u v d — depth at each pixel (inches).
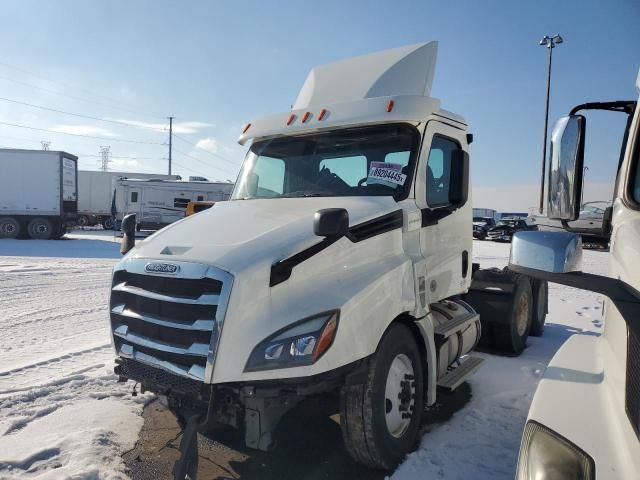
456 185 154.0
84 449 137.3
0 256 673.6
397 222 141.6
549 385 76.0
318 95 180.7
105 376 197.3
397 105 151.6
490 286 242.7
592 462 59.6
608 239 107.7
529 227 701.3
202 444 147.3
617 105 108.6
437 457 137.9
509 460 136.7
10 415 160.2
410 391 140.4
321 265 119.9
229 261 111.7
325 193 160.9
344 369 114.3
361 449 126.2
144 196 1150.3
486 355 242.2
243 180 181.3
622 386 63.7
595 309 366.9
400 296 133.9
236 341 107.5
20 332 275.0
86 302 363.3
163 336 118.4
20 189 977.5
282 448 145.9
